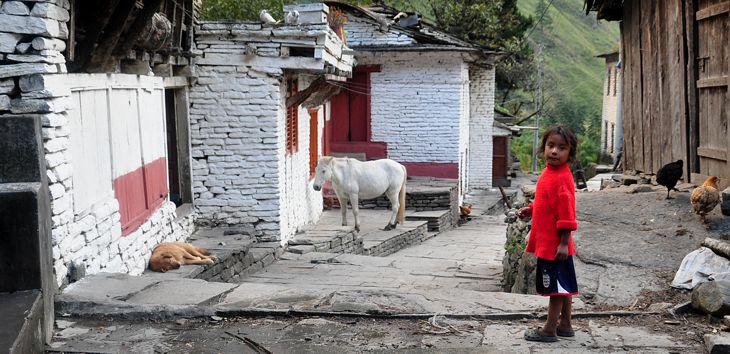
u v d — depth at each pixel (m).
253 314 6.03
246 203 11.63
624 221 9.04
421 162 21.58
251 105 11.37
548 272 5.13
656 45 12.62
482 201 24.66
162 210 9.80
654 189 11.20
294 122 13.60
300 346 5.32
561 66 49.69
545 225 5.13
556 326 5.35
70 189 6.40
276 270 11.04
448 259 14.05
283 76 11.65
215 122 11.42
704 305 5.73
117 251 7.72
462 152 22.62
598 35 59.28
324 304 6.26
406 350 5.21
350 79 21.66
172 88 11.12
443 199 19.34
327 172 14.62
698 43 11.02
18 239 5.20
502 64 32.12
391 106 21.48
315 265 11.52
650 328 5.60
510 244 10.41
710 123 10.59
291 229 13.24
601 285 6.79
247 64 11.23
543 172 5.21
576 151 5.16
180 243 9.33
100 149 7.44
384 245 14.80
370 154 21.75
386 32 21.03
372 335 5.55
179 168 11.47
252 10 21.55
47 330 5.35
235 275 10.07
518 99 43.12
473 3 29.50
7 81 5.93
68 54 6.70
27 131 5.51
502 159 29.11
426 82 21.20
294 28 10.97
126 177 8.36
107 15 7.03
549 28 52.91
